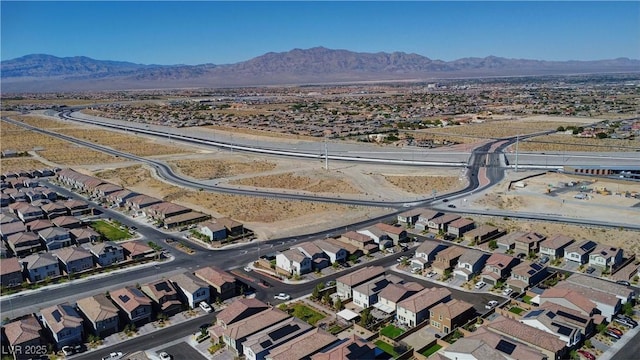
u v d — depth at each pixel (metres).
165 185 186.88
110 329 81.75
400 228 125.44
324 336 73.25
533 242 112.38
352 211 149.00
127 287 93.12
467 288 97.12
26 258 107.62
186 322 85.75
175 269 107.75
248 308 83.31
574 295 83.69
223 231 126.75
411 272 105.44
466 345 68.94
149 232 133.00
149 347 77.88
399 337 79.00
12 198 163.75
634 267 101.00
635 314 84.25
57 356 75.50
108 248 111.62
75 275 103.94
